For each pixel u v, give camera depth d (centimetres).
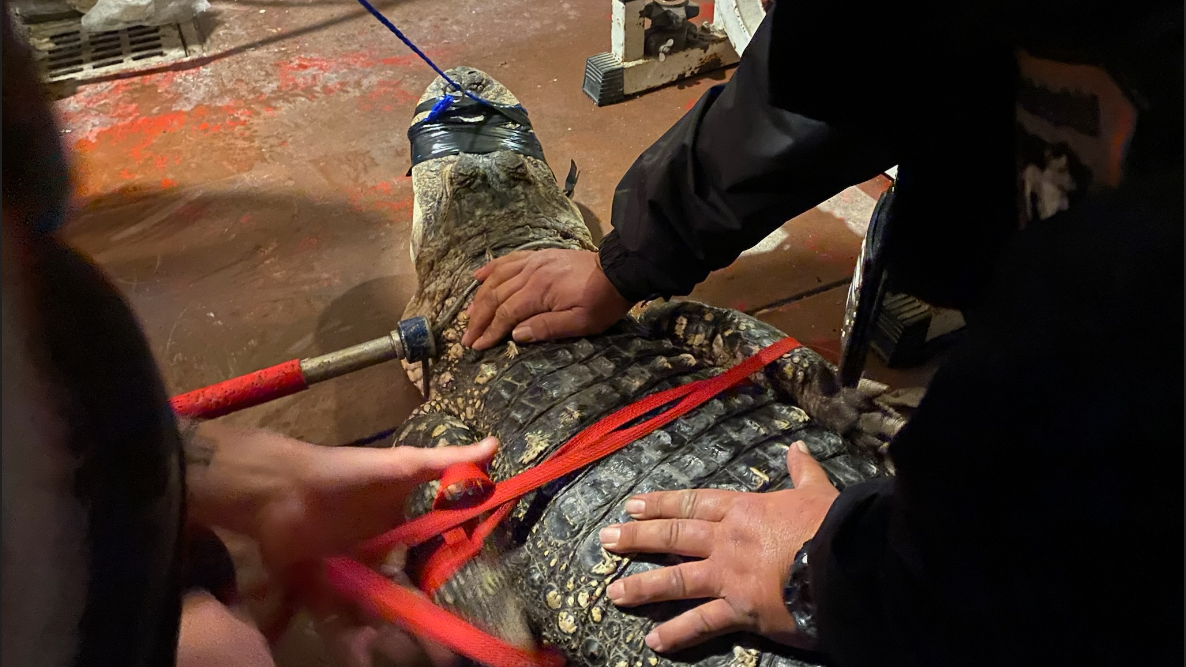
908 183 68
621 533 112
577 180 245
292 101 278
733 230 121
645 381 139
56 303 45
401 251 224
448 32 314
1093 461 48
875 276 150
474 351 156
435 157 201
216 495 108
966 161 61
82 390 46
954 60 55
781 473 121
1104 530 49
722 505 110
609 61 272
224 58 299
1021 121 54
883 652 72
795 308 210
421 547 134
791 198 115
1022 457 52
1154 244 44
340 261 221
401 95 281
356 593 123
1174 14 42
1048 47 49
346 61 297
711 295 213
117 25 307
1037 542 53
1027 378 50
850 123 67
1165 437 45
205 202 238
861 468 125
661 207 125
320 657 144
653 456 125
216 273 217
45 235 46
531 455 130
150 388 53
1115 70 45
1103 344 46
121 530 48
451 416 151
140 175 247
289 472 115
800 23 61
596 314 146
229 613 87
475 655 123
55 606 42
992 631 59
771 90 67
